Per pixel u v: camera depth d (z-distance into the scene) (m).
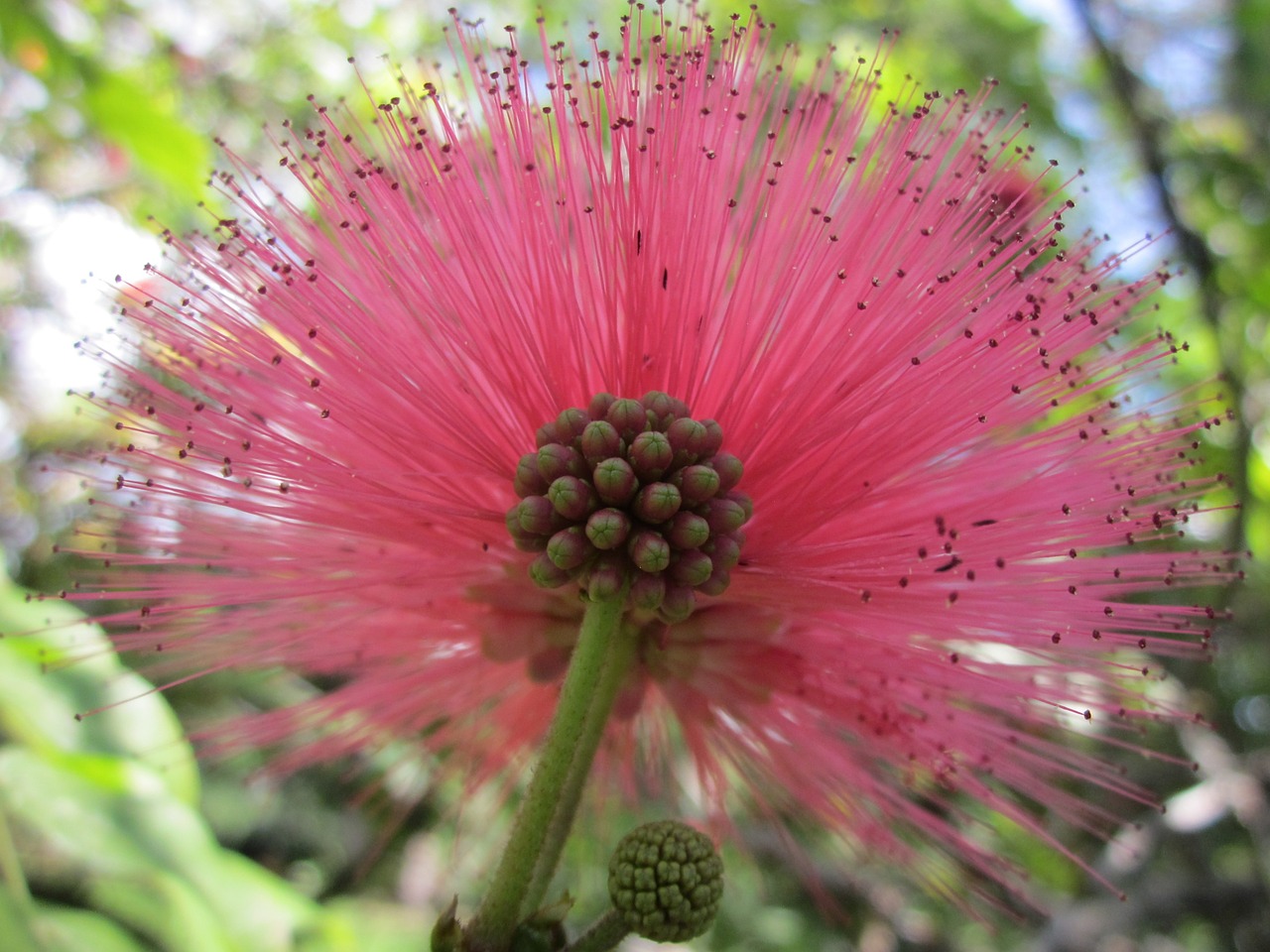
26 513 0.17
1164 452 0.07
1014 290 0.06
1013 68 0.19
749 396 0.06
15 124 0.17
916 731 0.07
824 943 0.18
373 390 0.06
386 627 0.07
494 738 0.08
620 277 0.06
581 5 0.20
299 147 0.07
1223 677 0.22
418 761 0.09
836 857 0.12
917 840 0.08
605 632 0.06
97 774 0.08
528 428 0.06
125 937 0.08
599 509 0.06
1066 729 0.07
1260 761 0.15
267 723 0.07
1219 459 0.16
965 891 0.08
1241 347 0.16
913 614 0.06
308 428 0.07
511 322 0.06
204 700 0.15
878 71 0.07
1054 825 0.15
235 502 0.06
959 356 0.06
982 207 0.07
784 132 0.07
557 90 0.06
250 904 0.08
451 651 0.07
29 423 0.20
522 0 0.20
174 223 0.18
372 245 0.06
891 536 0.06
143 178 0.17
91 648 0.08
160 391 0.07
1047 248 0.06
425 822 0.19
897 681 0.07
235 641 0.07
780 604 0.06
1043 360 0.06
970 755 0.07
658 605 0.06
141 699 0.08
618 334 0.06
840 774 0.07
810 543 0.06
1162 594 0.13
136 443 0.07
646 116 0.06
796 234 0.06
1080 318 0.07
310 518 0.06
